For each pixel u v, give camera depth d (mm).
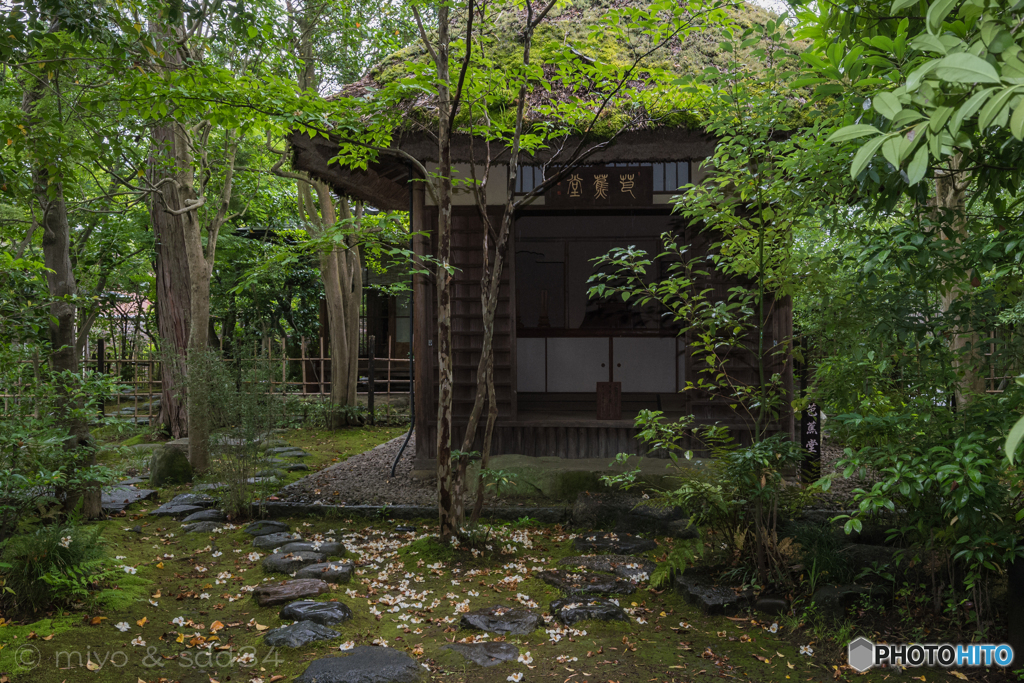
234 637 3457
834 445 7934
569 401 8289
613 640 3502
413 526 5684
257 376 6141
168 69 4988
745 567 4160
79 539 3967
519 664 3195
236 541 5160
